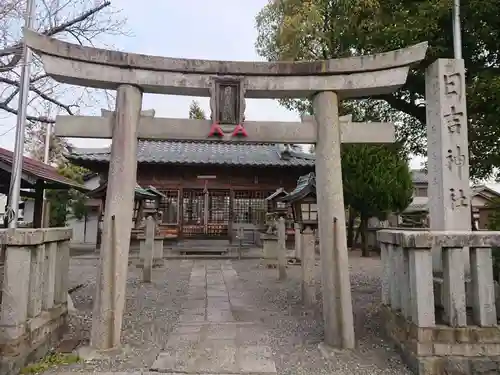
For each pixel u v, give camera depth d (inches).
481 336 132.1
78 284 299.4
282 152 692.1
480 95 210.4
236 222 665.6
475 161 251.1
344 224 168.1
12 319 127.5
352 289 283.7
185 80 170.2
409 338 140.5
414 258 136.5
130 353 154.0
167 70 168.6
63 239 172.1
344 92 176.9
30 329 135.6
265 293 279.3
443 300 140.6
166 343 167.3
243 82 172.1
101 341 151.7
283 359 149.6
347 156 457.7
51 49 157.9
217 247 577.6
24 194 385.4
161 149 713.0
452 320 133.9
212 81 170.9
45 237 146.9
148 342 168.6
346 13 243.9
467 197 182.2
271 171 673.6
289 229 622.8
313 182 247.9
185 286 308.7
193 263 461.4
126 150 162.6
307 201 246.2
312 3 257.1
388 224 564.7
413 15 236.1
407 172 474.6
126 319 205.8
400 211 485.7
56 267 169.0
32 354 137.6
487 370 129.1
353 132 177.6
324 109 173.3
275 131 174.2
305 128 175.2
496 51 231.9
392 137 177.0
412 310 138.3
